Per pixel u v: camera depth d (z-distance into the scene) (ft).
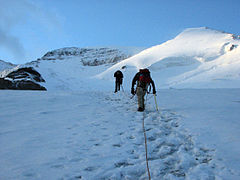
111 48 559.38
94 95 38.86
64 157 9.33
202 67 188.55
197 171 7.89
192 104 23.34
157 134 13.05
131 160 9.11
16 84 92.27
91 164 8.63
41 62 449.89
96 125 15.43
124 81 198.59
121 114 19.85
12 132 13.38
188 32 327.88
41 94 36.14
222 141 10.77
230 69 153.07
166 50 278.67
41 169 8.09
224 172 7.68
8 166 8.32
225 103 22.98
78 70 398.01
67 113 20.08
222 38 256.11
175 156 9.52
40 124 15.58
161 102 26.58
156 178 7.55
